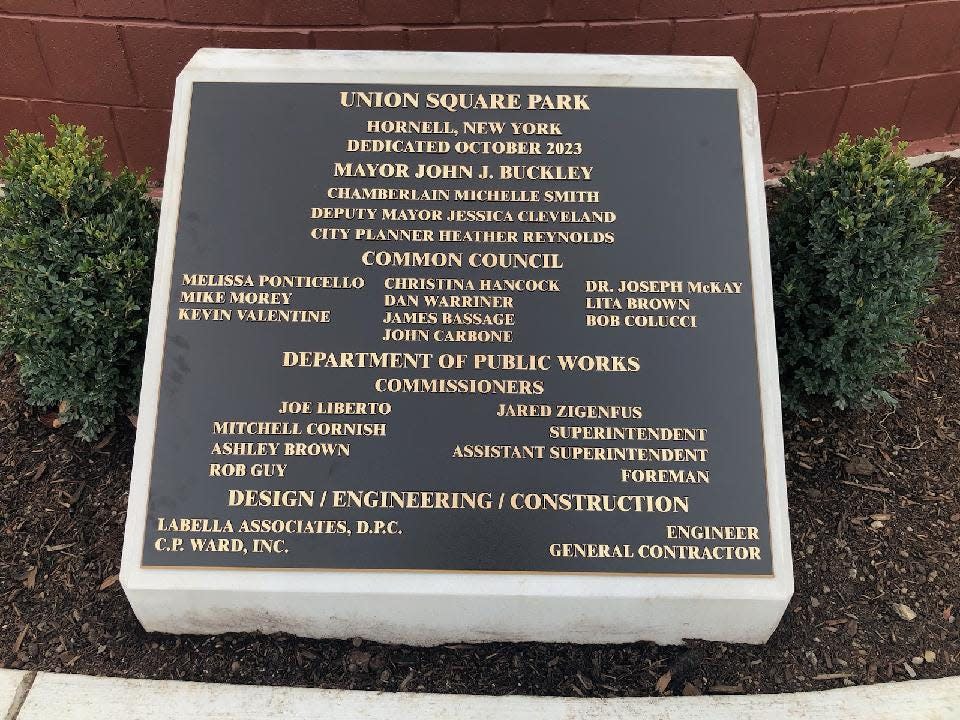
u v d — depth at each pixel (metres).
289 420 0.96
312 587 0.92
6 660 0.99
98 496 1.15
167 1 1.29
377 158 1.04
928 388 1.28
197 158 1.03
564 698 0.96
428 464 0.95
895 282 1.09
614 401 0.97
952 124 1.57
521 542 0.93
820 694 0.97
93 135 1.47
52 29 1.33
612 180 1.03
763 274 1.01
